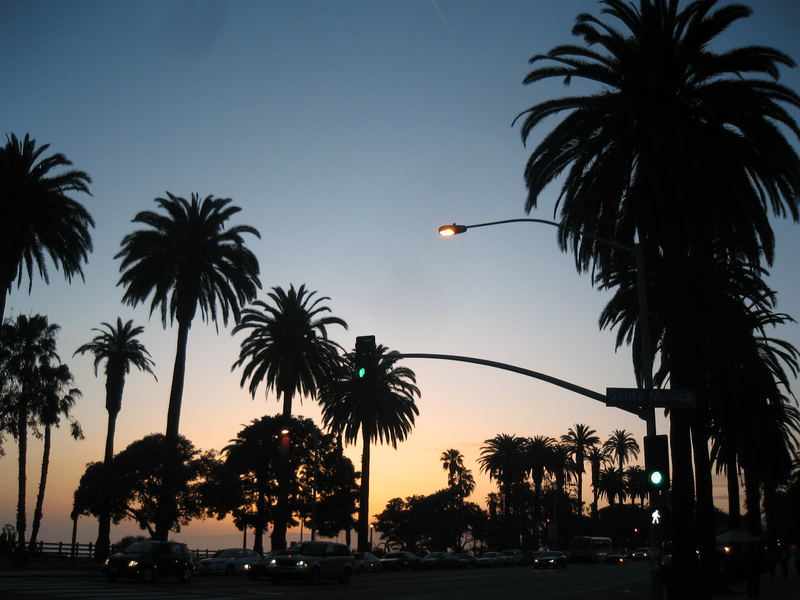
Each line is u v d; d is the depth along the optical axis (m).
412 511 119.44
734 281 37.47
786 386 46.72
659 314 34.81
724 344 35.22
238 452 67.62
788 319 44.75
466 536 128.50
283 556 37.38
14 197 43.91
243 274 50.75
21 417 49.81
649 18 27.19
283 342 59.94
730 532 43.59
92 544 57.19
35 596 24.00
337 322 62.47
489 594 30.58
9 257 43.09
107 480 57.91
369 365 23.50
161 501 46.97
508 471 104.25
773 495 63.53
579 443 110.88
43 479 56.59
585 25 27.36
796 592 33.84
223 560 44.28
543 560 70.50
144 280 48.12
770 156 25.61
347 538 78.31
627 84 27.67
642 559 108.69
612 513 133.88
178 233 48.94
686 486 26.31
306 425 71.00
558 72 28.03
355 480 76.56
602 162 27.58
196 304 49.41
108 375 69.00
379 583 39.25
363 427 64.69
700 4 26.67
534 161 28.77
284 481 60.53
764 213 26.45
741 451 46.41
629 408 19.88
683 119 26.55
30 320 52.84
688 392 19.62
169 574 35.03
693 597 25.28
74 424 53.56
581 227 28.16
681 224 27.14
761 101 26.05
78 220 46.06
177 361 48.44
